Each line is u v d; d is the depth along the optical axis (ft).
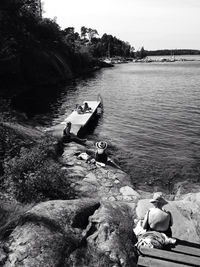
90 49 463.83
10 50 170.09
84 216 24.63
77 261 19.99
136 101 137.08
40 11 277.64
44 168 36.81
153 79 245.45
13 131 53.42
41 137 60.34
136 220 28.09
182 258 20.79
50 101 137.08
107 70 369.30
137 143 75.36
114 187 43.11
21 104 128.26
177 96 150.92
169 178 53.62
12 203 28.07
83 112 99.40
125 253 21.45
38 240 20.40
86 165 50.57
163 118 102.83
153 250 21.52
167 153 67.36
